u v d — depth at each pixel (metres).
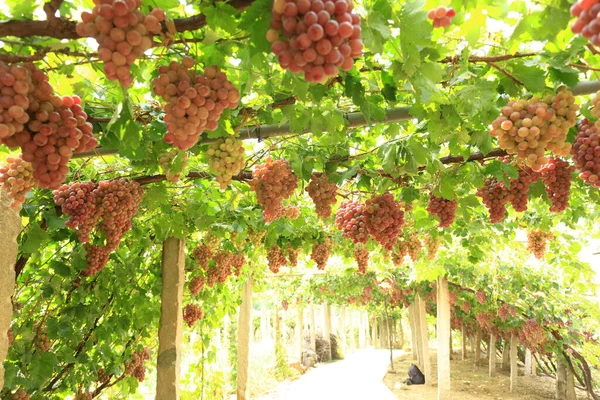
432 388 10.30
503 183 2.87
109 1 1.10
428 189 3.51
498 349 13.98
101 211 2.57
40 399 3.24
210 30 1.43
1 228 2.14
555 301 7.86
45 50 1.27
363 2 1.42
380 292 12.76
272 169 2.66
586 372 7.95
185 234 4.24
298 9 1.03
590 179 2.03
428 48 1.67
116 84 1.84
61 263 3.29
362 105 2.01
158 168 2.80
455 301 9.85
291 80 1.90
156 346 5.37
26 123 1.27
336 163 3.08
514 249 6.76
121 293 4.16
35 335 3.24
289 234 4.71
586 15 0.94
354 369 14.16
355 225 2.98
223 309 6.51
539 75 1.85
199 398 6.39
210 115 1.39
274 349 12.51
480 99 2.06
